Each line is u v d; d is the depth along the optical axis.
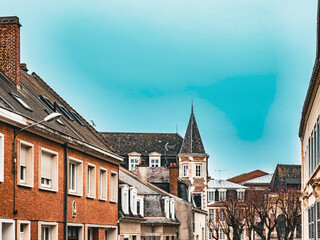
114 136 96.88
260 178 126.69
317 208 26.42
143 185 51.09
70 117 33.62
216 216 94.19
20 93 27.52
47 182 25.75
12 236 21.94
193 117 96.56
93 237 31.50
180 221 53.88
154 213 48.94
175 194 59.94
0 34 27.72
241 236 91.25
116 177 34.91
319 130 25.47
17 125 22.22
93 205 30.86
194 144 95.12
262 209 80.31
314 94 27.25
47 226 25.78
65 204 27.00
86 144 29.28
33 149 23.80
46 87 34.91
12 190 21.98
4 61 27.67
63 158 26.91
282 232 88.19
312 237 29.97
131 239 41.12
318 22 23.20
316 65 22.83
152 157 94.81
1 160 21.16
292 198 73.25
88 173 30.83
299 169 105.12
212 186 104.88
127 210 40.25
